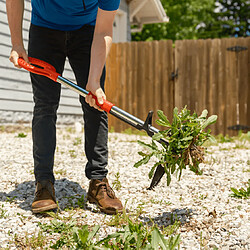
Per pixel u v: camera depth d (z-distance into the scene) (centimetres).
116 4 214
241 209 232
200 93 696
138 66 734
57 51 237
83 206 242
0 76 618
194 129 202
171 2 2172
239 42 676
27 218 220
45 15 226
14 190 275
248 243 184
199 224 209
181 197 264
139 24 1231
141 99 734
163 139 206
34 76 232
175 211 232
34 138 234
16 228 204
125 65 741
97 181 239
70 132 652
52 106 234
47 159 232
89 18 234
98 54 218
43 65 224
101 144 240
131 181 311
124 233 174
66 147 464
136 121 209
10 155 398
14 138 531
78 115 831
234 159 398
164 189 289
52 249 181
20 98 666
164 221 217
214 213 221
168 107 720
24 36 675
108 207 229
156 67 724
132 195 271
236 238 189
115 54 745
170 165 203
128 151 443
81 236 169
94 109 235
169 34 2169
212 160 392
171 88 716
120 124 738
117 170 346
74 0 215
